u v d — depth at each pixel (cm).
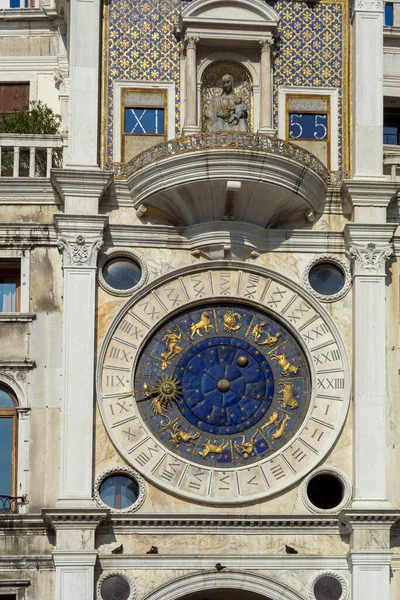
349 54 4012
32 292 3819
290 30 4012
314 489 3759
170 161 3772
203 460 3750
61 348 3788
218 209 3838
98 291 3803
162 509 3706
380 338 3800
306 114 3981
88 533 3644
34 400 3759
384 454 3744
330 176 3928
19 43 4369
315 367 3806
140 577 3659
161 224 3862
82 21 3931
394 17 4403
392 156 3966
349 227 3841
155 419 3766
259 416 3784
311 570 3691
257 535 3706
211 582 3669
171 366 3797
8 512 3694
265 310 3834
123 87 3950
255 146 3781
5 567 3647
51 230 3844
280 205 3841
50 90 4350
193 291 3831
